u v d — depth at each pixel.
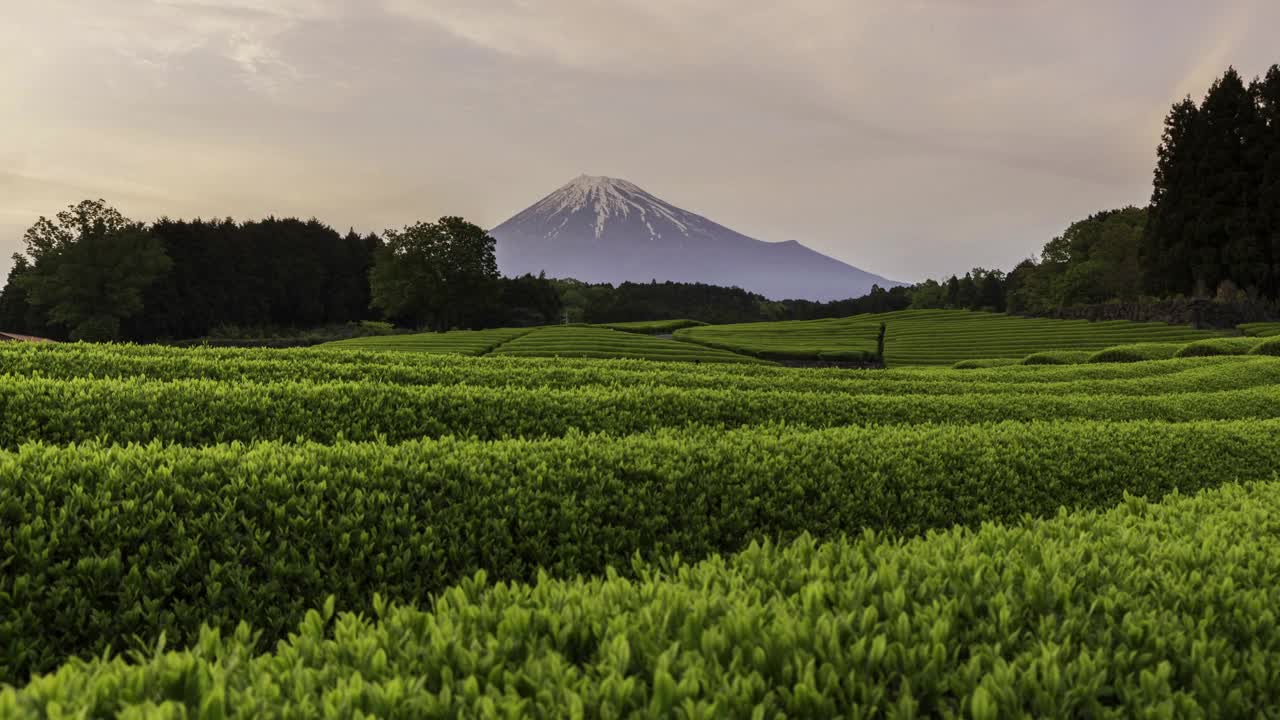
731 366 23.00
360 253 114.69
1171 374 25.84
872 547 5.00
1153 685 3.03
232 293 96.25
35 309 90.00
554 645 3.43
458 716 2.71
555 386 16.42
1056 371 28.50
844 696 2.99
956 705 3.08
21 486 5.45
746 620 3.36
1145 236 73.19
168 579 5.06
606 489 7.20
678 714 2.68
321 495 6.07
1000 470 9.16
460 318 103.62
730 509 7.39
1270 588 4.30
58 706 2.41
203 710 2.58
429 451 7.38
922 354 53.62
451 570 5.92
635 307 133.88
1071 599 4.05
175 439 9.49
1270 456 11.13
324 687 2.88
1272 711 2.99
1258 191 64.56
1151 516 6.01
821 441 9.33
